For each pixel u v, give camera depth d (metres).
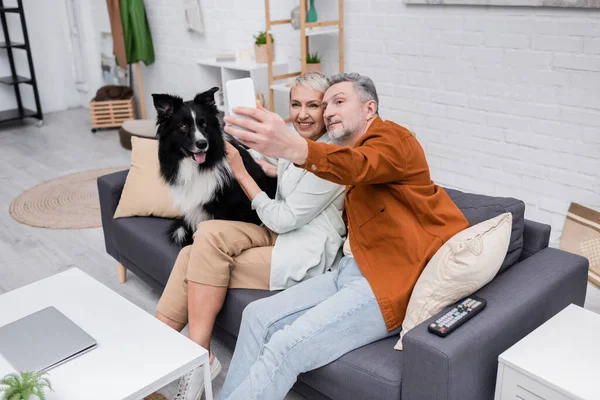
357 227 1.78
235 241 1.94
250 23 4.37
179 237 2.29
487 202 1.83
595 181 2.82
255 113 1.29
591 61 2.67
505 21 2.92
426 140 3.51
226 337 2.09
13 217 3.62
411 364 1.39
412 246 1.64
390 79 3.56
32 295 1.88
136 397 1.42
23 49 6.02
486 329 1.41
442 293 1.51
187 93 5.25
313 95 1.92
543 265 1.72
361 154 1.46
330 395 1.63
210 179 2.20
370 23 3.54
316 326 1.58
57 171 4.45
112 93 5.53
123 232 2.51
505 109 3.07
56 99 6.43
